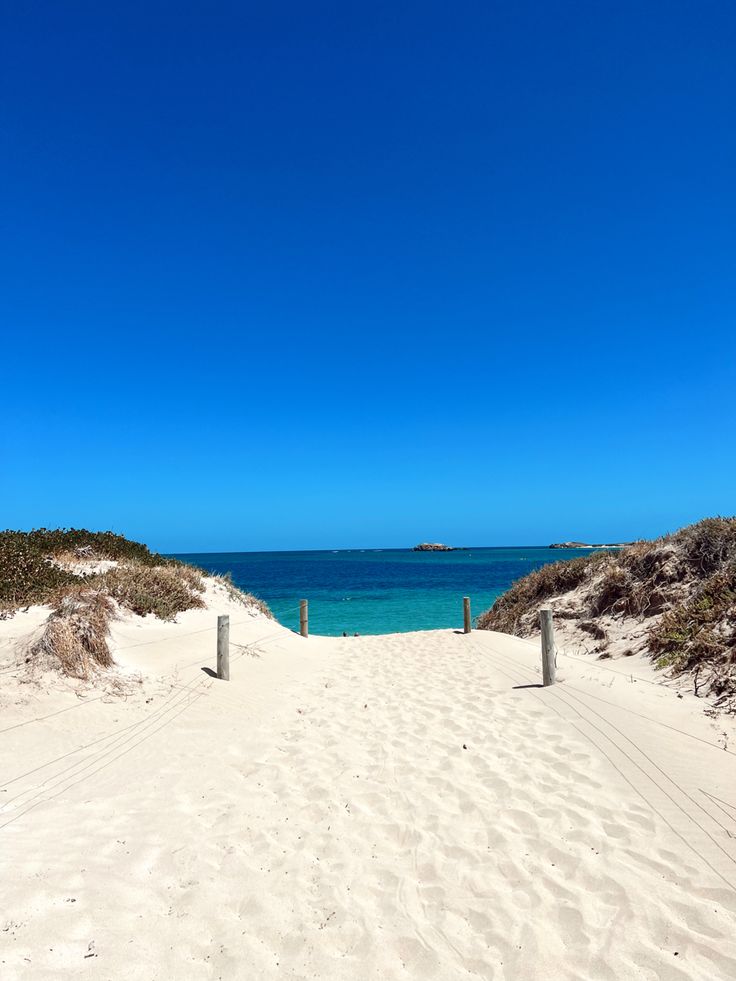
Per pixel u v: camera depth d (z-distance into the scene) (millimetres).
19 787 5262
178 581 14109
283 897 3930
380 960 3348
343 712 8305
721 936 3398
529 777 5684
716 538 11039
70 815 4871
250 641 12273
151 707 7578
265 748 6781
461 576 62812
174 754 6391
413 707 8453
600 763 5801
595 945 3396
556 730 6918
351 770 6094
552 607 13820
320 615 29672
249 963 3309
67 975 3041
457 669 11117
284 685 9906
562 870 4148
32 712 6684
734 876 3932
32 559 13297
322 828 4879
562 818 4848
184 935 3508
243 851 4496
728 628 8117
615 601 12203
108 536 18031
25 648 7969
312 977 3221
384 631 24656
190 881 4070
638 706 7117
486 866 4254
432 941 3496
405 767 6137
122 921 3557
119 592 11805
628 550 13250
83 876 3979
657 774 5391
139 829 4742
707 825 4508
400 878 4137
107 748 6328
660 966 3215
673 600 10820
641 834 4512
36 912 3516
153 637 10445
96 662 8164
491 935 3529
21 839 4391
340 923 3660
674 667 8258
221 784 5742
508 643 13102
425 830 4805
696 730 6195
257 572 76500
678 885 3883
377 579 58969
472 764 6125
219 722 7527
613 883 3932
